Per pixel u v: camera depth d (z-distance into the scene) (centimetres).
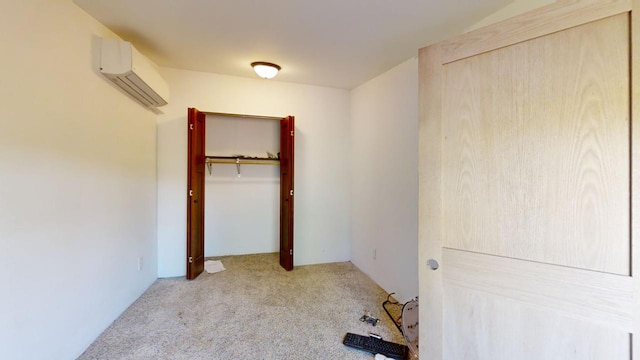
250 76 352
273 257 405
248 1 186
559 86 117
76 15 186
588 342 112
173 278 327
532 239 124
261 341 208
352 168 392
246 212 412
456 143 142
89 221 199
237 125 407
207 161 371
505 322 130
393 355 190
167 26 220
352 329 225
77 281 186
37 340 154
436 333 148
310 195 387
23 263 145
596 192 111
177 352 194
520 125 126
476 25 210
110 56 210
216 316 242
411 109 264
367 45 250
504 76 130
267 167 419
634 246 104
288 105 373
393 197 290
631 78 103
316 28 221
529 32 123
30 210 150
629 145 104
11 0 138
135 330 219
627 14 104
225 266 367
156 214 322
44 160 159
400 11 195
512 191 128
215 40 246
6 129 136
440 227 146
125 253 251
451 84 144
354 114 386
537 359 122
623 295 106
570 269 115
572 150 115
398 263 279
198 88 338
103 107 215
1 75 134
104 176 217
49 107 163
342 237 401
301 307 261
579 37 113
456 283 142
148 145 299
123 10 195
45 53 160
